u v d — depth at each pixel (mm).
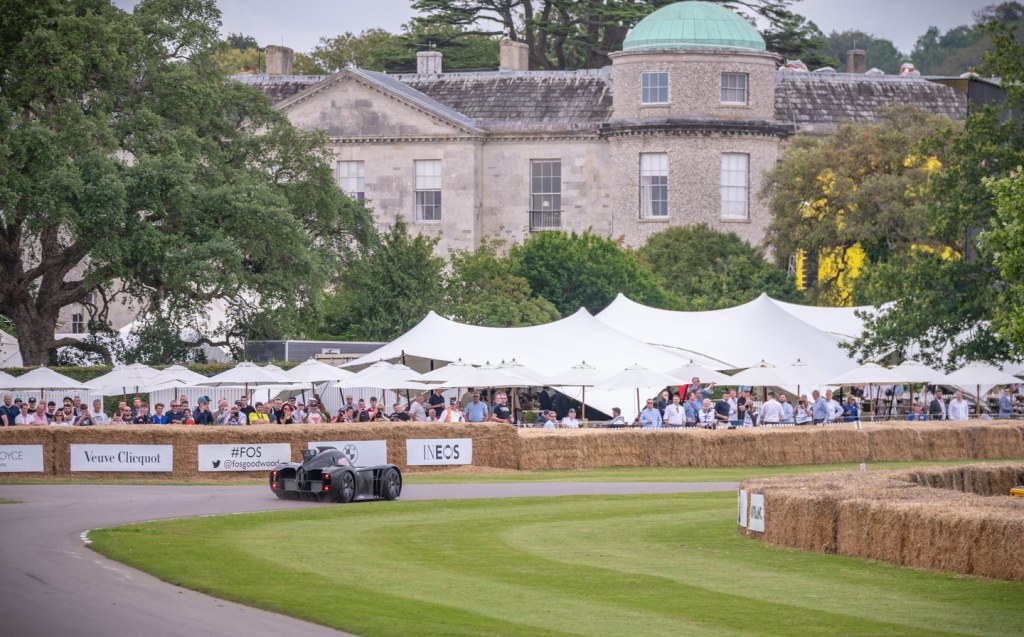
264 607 22141
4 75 76375
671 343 74000
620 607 22781
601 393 72188
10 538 30125
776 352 73062
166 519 35062
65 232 86875
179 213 76562
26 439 49094
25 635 19438
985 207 65250
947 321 66250
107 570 25422
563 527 34156
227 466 49812
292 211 87125
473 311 91000
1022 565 25203
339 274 92188
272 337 79875
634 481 49000
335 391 77312
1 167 70312
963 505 27125
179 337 80312
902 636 20688
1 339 91438
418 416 60688
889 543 27641
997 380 64938
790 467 56625
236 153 85562
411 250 92875
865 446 58281
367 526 34438
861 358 71000
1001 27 64625
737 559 28344
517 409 70188
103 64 75750
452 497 42375
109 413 74125
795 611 22547
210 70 85062
